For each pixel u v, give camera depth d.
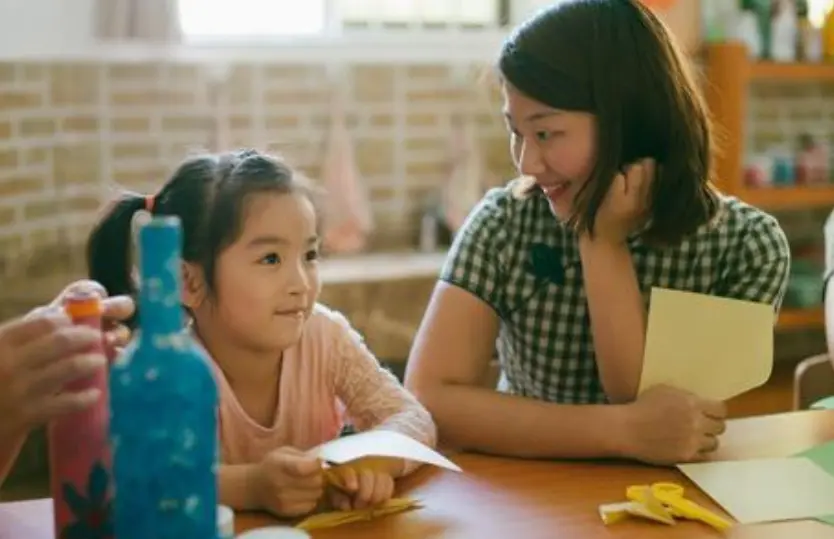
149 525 0.89
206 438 0.91
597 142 1.44
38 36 3.04
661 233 1.52
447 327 1.60
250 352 1.37
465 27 3.70
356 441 1.27
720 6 3.44
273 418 1.42
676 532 1.16
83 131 3.16
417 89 3.59
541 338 1.64
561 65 1.41
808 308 3.41
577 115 1.42
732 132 3.30
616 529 1.17
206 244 1.32
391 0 3.60
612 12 1.46
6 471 1.08
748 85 3.68
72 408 0.99
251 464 1.28
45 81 3.06
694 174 1.51
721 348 1.45
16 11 2.98
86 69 3.14
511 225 1.64
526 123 1.44
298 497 1.20
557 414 1.43
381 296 3.15
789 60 3.42
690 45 3.32
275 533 1.09
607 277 1.50
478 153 3.61
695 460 1.37
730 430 1.50
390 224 3.59
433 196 3.60
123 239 1.40
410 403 1.44
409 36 3.61
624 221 1.50
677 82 1.49
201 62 3.32
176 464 0.89
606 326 1.51
